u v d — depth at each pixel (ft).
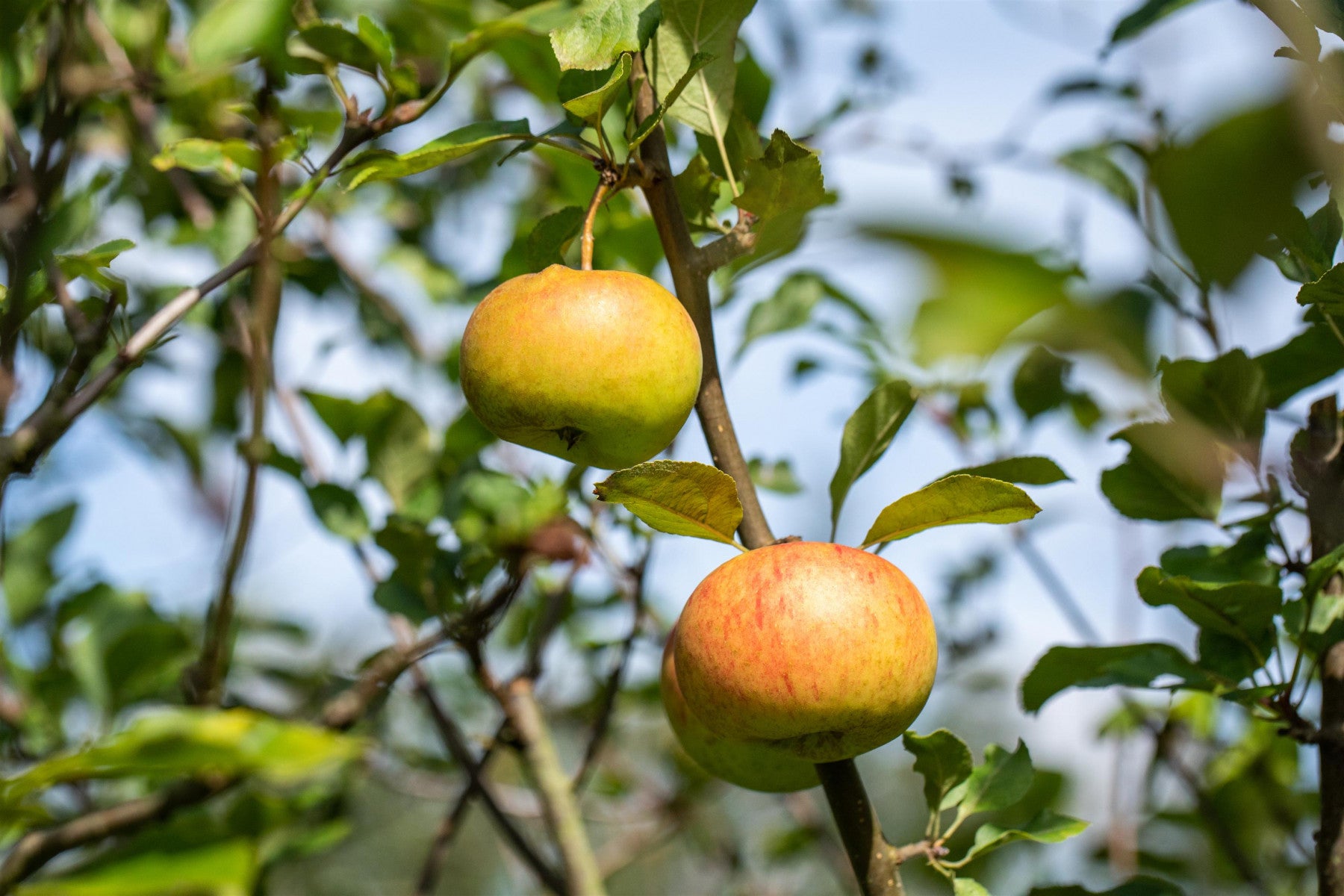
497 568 3.76
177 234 4.21
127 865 2.80
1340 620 3.36
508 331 3.23
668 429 3.28
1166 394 3.41
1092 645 3.50
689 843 5.61
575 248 3.46
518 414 3.25
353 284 4.88
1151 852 4.10
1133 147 3.62
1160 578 3.33
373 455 3.92
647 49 3.38
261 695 4.39
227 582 3.31
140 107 3.95
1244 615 3.35
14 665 3.88
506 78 5.17
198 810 3.85
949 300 1.22
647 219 3.98
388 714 4.77
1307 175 1.45
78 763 2.82
